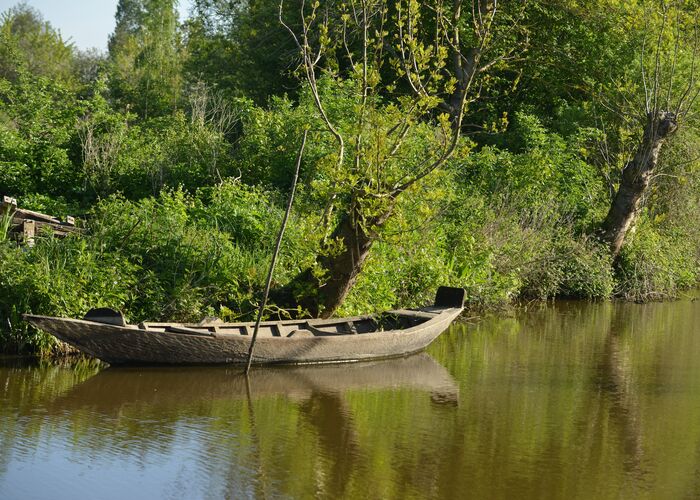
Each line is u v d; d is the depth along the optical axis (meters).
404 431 9.24
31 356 12.12
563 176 23.27
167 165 21.09
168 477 7.72
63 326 10.95
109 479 7.65
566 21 30.16
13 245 13.18
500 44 28.83
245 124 22.73
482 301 18.39
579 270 21.05
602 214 23.17
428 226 16.66
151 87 42.03
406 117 12.89
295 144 20.27
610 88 27.56
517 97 32.19
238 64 35.66
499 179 21.58
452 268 17.77
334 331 13.18
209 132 22.62
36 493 7.30
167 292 13.33
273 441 8.80
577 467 8.20
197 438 8.84
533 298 20.55
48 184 20.83
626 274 22.06
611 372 12.44
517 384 11.56
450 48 28.59
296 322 12.91
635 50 27.62
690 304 21.00
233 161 21.09
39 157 21.19
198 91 33.88
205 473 7.84
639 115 24.00
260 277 13.81
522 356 13.59
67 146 22.22
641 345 14.77
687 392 11.23
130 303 12.98
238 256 14.35
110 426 9.18
